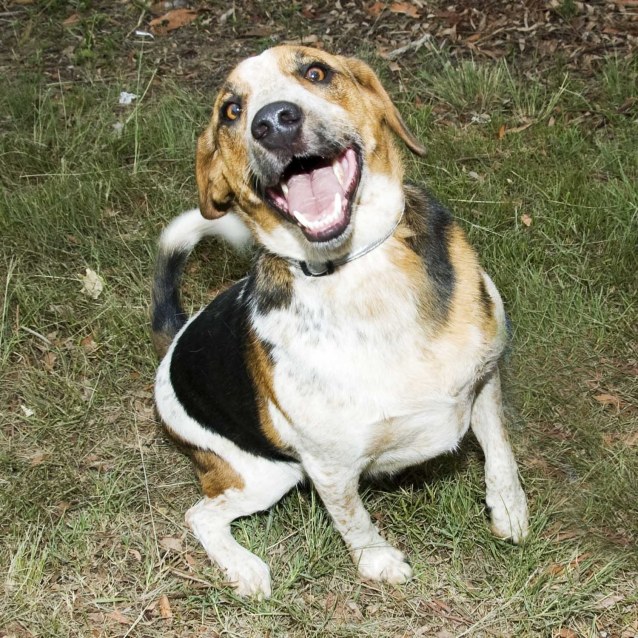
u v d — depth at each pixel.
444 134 2.35
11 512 1.88
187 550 1.84
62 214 2.26
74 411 2.00
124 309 2.12
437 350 1.66
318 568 1.78
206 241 2.18
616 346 1.97
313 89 1.63
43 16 2.96
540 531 1.77
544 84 2.47
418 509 1.82
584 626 1.68
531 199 2.21
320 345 1.64
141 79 2.66
